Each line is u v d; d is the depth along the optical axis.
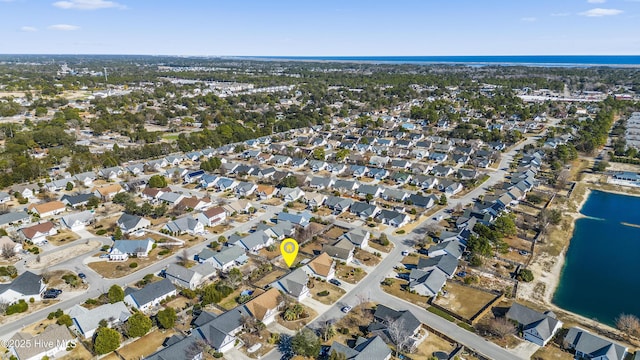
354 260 87.38
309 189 130.25
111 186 124.12
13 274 78.38
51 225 97.25
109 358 58.41
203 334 60.78
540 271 83.94
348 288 77.06
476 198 123.38
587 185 137.00
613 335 65.06
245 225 104.31
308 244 94.44
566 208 117.62
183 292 73.44
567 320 68.81
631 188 134.38
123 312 66.50
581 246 96.31
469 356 59.84
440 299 73.88
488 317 68.75
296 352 58.38
